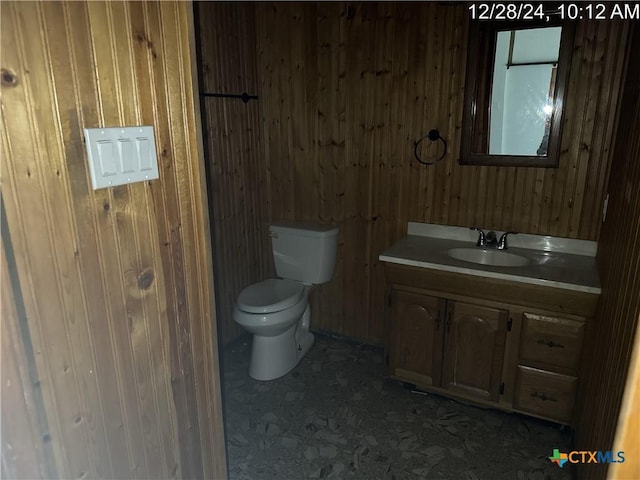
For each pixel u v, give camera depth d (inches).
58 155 31.6
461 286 81.4
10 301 29.5
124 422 40.1
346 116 102.8
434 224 99.1
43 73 30.2
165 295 43.0
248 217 114.2
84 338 35.2
